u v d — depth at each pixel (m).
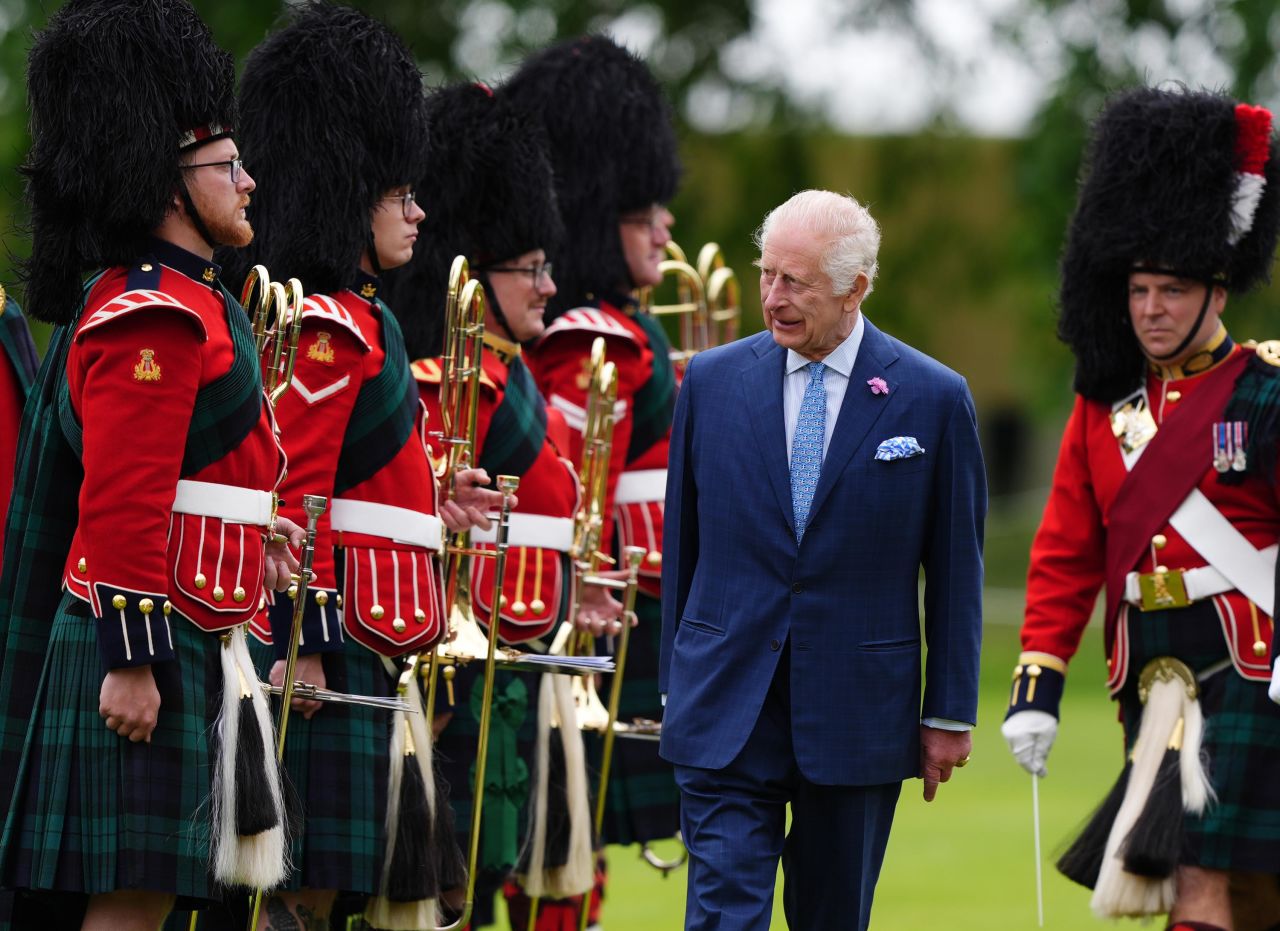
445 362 15.77
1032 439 107.88
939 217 60.06
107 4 12.55
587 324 18.83
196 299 12.62
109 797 12.05
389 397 14.79
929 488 14.09
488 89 18.11
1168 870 15.80
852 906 14.20
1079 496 17.17
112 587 11.89
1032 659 17.09
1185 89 17.20
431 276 17.55
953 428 14.10
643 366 19.47
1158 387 16.88
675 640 14.48
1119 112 17.09
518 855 17.09
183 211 12.73
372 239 15.35
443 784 15.56
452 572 16.34
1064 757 35.22
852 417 14.05
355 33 15.29
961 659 14.07
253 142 15.16
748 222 55.53
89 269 12.69
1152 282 16.64
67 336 12.88
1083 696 47.50
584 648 17.88
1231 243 16.64
